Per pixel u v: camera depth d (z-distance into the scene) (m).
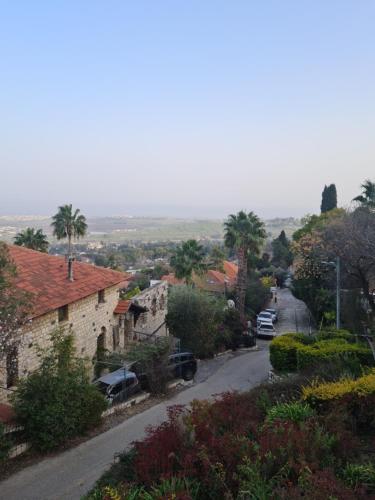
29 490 10.35
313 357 16.20
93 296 20.53
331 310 33.97
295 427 7.80
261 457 6.58
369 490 6.47
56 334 14.60
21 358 14.74
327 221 30.28
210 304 29.09
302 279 37.97
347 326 28.09
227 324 31.27
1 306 11.43
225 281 49.94
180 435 7.73
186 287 30.47
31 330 15.31
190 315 27.98
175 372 20.50
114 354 20.80
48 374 12.98
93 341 20.47
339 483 6.06
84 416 13.48
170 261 37.78
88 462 11.77
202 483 6.50
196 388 19.73
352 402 9.41
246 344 31.95
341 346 16.92
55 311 16.98
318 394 9.72
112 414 15.62
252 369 23.89
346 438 7.76
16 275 12.25
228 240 38.22
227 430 8.19
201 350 27.69
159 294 28.20
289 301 61.00
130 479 7.61
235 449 6.88
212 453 6.98
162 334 28.53
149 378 18.50
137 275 59.25
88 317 19.97
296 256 37.12
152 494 6.19
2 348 11.70
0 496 10.09
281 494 5.64
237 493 6.30
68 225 48.38
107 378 17.23
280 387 11.66
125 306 23.52
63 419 12.59
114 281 22.23
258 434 7.62
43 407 12.49
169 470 6.88
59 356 13.62
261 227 38.53
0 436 11.34
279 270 76.00
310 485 5.77
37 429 12.40
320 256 28.72
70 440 13.12
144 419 15.12
